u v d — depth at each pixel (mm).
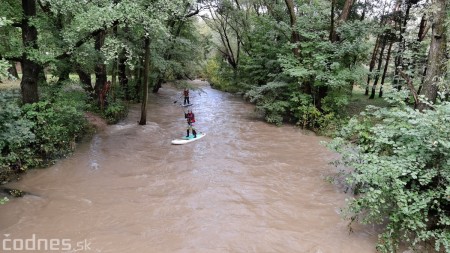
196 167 10453
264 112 19172
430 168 6305
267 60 21250
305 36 15758
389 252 6031
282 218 7340
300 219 7316
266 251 6102
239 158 11508
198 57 25734
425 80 9258
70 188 8516
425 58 11727
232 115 19812
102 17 9180
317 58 14742
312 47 16188
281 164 10930
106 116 15609
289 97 17234
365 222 6289
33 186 8461
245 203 8016
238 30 30156
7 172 8656
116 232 6559
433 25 9055
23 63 10234
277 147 12984
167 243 6242
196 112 20562
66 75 13008
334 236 6664
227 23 30078
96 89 16578
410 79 11500
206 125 16781
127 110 18016
